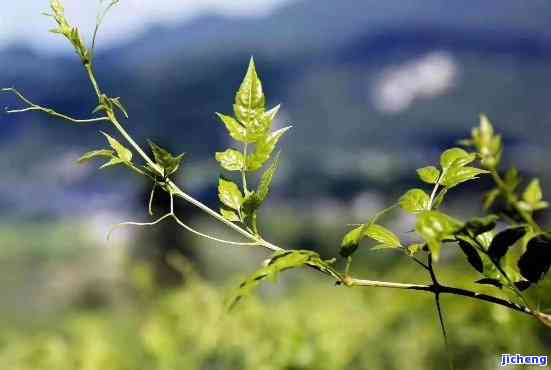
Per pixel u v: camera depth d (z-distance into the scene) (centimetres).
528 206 127
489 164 130
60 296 2256
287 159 6669
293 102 12525
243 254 1312
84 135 11031
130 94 12650
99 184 8600
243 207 115
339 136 11131
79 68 15038
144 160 117
